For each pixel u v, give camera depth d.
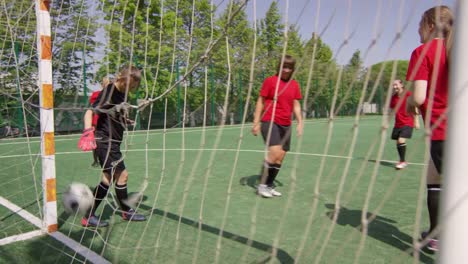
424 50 1.13
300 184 4.69
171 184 4.79
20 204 3.85
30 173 5.74
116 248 2.65
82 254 2.54
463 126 0.81
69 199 3.08
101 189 3.11
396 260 2.36
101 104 2.95
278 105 3.72
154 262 2.40
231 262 2.38
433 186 2.38
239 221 3.23
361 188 4.41
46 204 2.97
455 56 0.82
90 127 3.03
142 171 5.79
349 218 3.24
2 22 3.61
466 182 0.81
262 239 2.78
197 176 5.34
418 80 2.07
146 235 2.90
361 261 2.35
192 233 2.94
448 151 0.84
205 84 1.99
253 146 9.09
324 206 3.65
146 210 3.57
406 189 4.34
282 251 2.53
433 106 2.05
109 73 3.07
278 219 3.26
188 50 2.11
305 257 2.42
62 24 3.35
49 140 2.97
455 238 0.83
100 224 3.12
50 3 2.90
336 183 4.71
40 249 2.64
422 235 2.66
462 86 0.80
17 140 8.81
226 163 6.44
